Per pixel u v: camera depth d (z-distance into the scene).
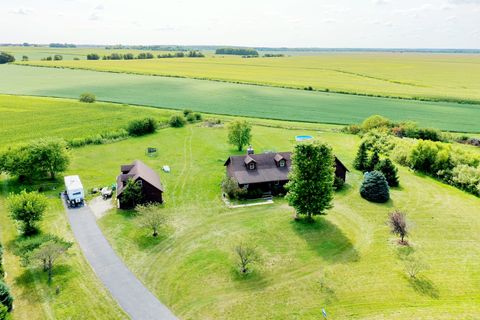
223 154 93.06
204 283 44.25
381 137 100.31
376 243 53.28
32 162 71.31
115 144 99.94
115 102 153.12
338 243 53.12
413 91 183.50
